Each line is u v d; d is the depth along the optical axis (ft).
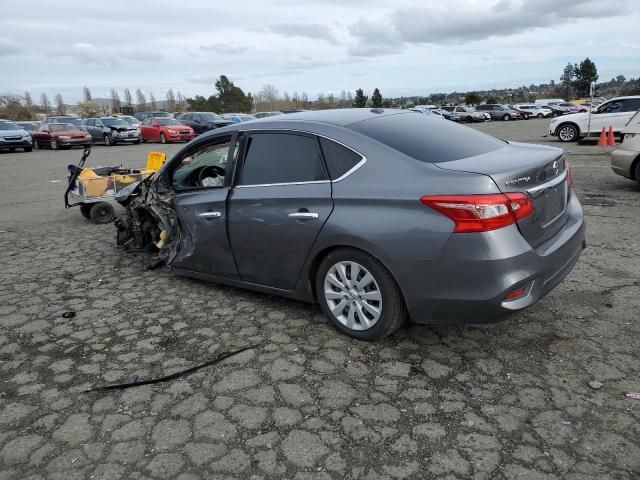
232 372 11.29
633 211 23.43
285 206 12.74
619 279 15.26
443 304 10.69
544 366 10.88
